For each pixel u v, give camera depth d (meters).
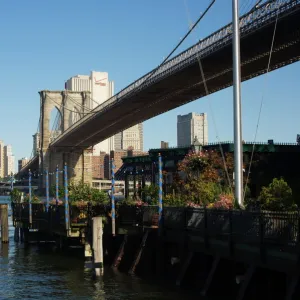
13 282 30.55
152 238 30.44
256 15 58.31
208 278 24.09
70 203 38.56
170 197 37.00
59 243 43.78
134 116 117.19
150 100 101.31
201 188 35.75
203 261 25.92
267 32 58.22
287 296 18.72
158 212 30.30
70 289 28.25
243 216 22.08
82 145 155.50
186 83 86.81
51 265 36.34
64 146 154.50
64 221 38.72
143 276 30.20
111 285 28.30
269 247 20.42
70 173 153.75
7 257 40.59
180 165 40.44
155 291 26.16
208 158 39.88
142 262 30.75
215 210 24.33
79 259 38.72
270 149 45.44
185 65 75.75
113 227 32.38
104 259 34.56
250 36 59.72
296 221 19.12
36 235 49.19
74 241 43.62
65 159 155.12
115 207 34.31
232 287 23.75
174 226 28.33
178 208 27.97
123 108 109.31
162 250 29.23
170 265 28.88
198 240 25.75
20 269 35.00
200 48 72.06
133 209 32.69
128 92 99.31
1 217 50.09
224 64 74.31
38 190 146.50
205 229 24.97
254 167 44.88
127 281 29.00
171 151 51.44
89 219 35.69
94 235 30.34
